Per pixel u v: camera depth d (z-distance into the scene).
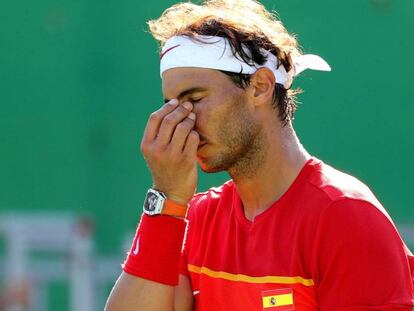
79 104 35.50
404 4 33.44
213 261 9.82
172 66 9.57
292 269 9.16
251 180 9.69
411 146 33.59
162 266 9.62
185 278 10.10
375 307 8.84
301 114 33.03
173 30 9.78
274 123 9.72
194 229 10.16
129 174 35.31
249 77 9.57
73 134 35.50
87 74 35.38
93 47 35.38
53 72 35.50
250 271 9.40
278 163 9.66
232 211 9.90
